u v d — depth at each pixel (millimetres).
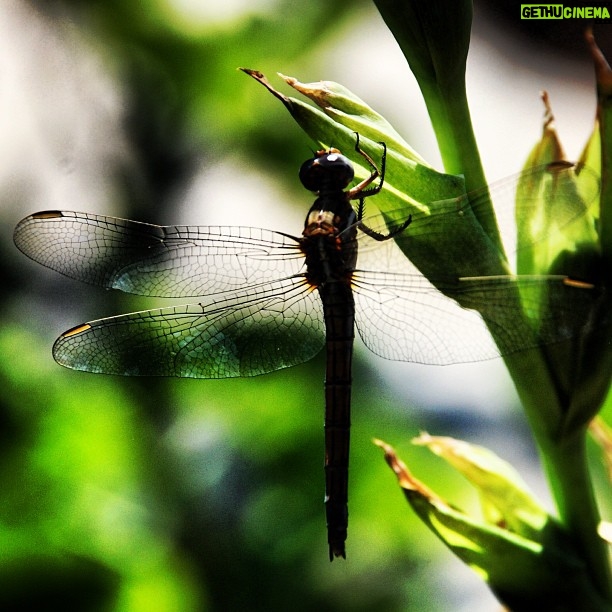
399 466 852
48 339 894
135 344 879
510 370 852
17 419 887
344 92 854
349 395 883
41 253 883
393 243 878
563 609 849
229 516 894
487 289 851
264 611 892
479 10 1843
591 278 851
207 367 880
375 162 853
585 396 850
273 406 897
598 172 852
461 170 852
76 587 884
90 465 890
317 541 895
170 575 889
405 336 873
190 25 896
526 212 852
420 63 850
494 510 854
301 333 883
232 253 884
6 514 885
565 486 851
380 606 893
